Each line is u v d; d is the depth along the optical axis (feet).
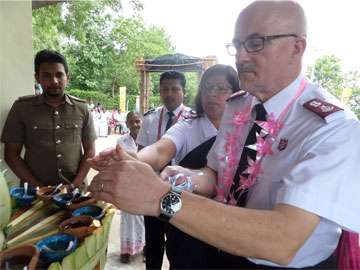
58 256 2.55
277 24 2.22
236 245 1.84
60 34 33.32
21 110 5.90
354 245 2.52
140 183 1.99
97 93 59.31
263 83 2.44
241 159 2.79
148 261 5.85
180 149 4.62
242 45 2.38
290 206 1.89
